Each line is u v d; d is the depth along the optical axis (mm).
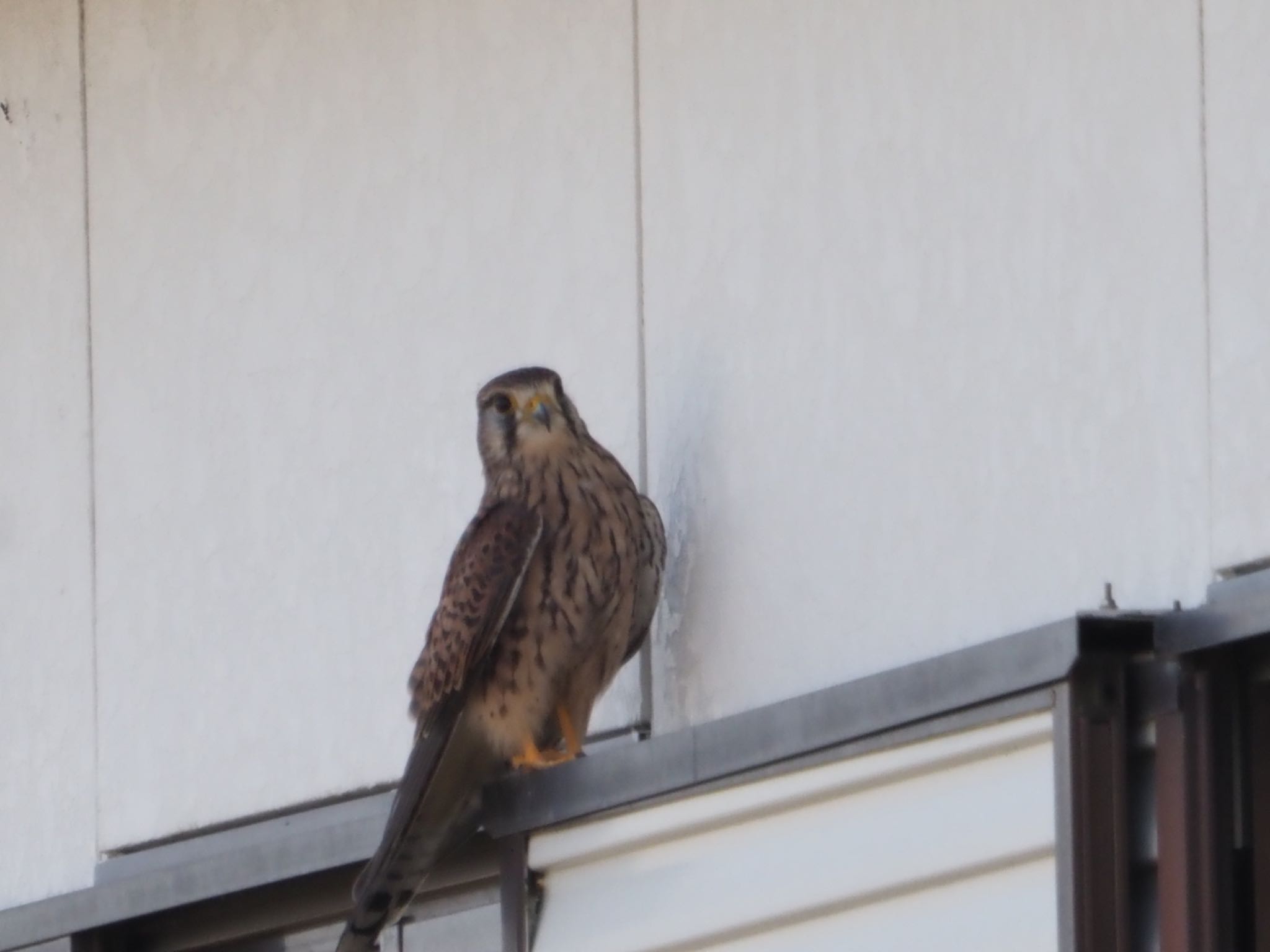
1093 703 8344
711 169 10625
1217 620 8195
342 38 12430
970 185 9562
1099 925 8203
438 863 11266
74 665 13188
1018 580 9195
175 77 13227
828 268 10070
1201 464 8641
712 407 10492
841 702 9078
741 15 10562
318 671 12016
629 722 10734
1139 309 8906
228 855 11688
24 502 13594
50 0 13867
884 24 9961
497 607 10484
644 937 9742
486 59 11719
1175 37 8898
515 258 11461
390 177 12094
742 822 9492
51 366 13570
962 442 9469
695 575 10484
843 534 9867
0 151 14039
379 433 11945
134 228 13289
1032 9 9406
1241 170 8633
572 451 10633
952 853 8680
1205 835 8250
